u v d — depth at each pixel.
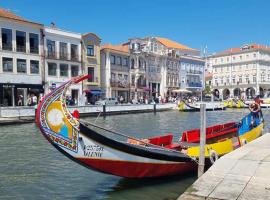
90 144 8.11
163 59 61.53
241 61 85.38
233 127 15.48
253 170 8.05
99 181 9.58
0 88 36.09
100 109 34.81
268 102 54.62
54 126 7.77
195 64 70.12
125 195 8.46
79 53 44.28
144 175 9.09
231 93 87.44
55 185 9.34
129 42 58.16
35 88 39.19
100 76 49.62
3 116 26.81
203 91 72.12
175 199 8.18
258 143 11.71
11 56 37.09
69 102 36.38
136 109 40.25
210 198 6.41
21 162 12.09
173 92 64.12
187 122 28.91
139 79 56.47
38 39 39.69
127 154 8.59
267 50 84.06
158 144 11.03
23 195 8.56
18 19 37.59
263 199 6.30
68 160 12.34
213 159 10.06
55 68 41.62
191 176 9.91
